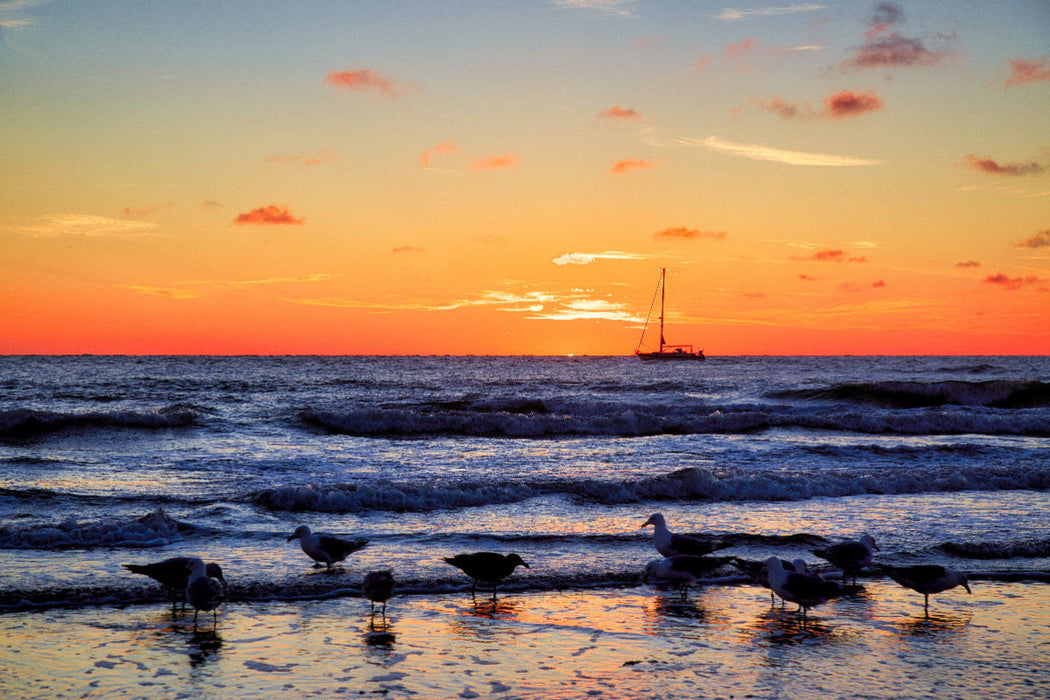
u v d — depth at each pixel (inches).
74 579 466.9
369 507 693.3
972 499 763.4
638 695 320.5
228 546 552.4
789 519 666.2
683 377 4084.6
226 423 1381.6
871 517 674.8
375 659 359.3
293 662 353.7
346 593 461.1
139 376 3799.2
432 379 3698.3
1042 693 326.6
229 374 4146.2
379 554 540.4
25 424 1253.7
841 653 374.3
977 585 492.4
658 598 464.8
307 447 1153.4
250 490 760.3
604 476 872.3
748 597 472.7
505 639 389.7
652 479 785.6
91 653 361.1
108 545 545.0
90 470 882.8
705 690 326.3
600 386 2970.0
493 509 697.0
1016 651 378.3
